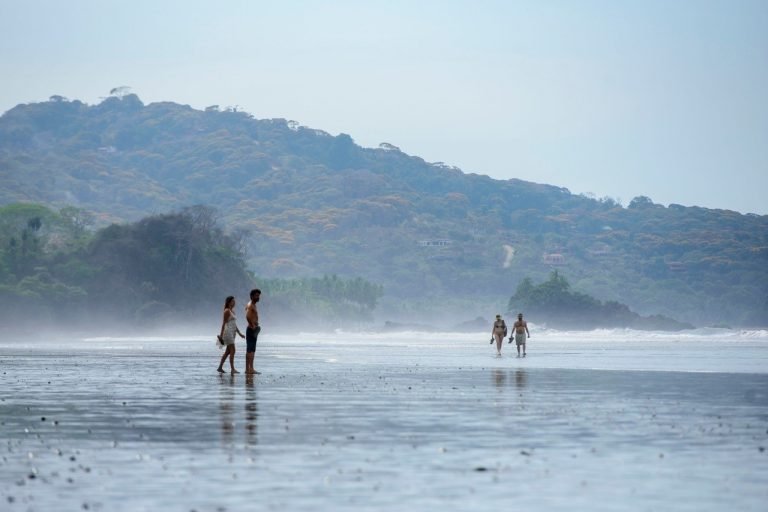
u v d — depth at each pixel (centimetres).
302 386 5947
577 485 2428
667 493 2325
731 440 3244
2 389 5722
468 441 3238
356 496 2302
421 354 13212
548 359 11025
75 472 2634
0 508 2159
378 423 3778
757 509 2142
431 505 2198
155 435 3422
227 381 6506
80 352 14500
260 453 2977
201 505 2198
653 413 4144
